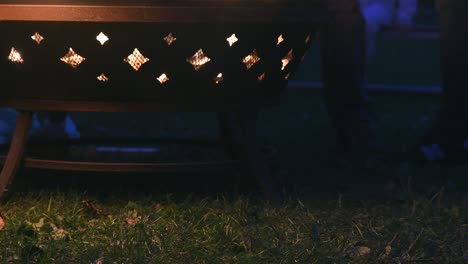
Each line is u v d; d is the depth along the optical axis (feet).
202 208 8.63
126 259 7.16
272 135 13.93
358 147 12.13
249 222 8.36
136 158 10.99
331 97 12.30
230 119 10.43
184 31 7.92
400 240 7.97
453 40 11.14
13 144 8.77
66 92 8.26
